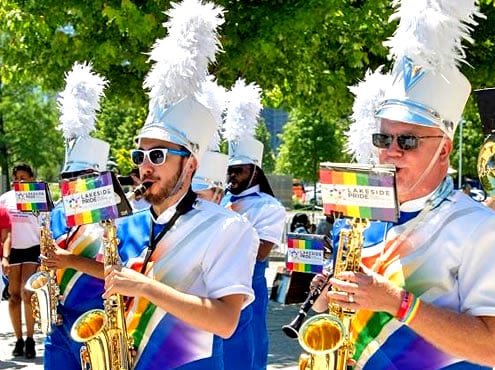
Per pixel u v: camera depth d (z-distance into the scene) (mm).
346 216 2443
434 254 2508
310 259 4660
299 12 8062
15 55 9453
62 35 8766
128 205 2916
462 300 2461
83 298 4609
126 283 2783
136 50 8438
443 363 2512
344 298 2355
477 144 28312
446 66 2580
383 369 2568
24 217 7367
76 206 2971
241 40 8203
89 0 8336
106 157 5340
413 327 2348
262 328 5613
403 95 2576
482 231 2434
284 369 7000
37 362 7312
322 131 35562
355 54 9672
